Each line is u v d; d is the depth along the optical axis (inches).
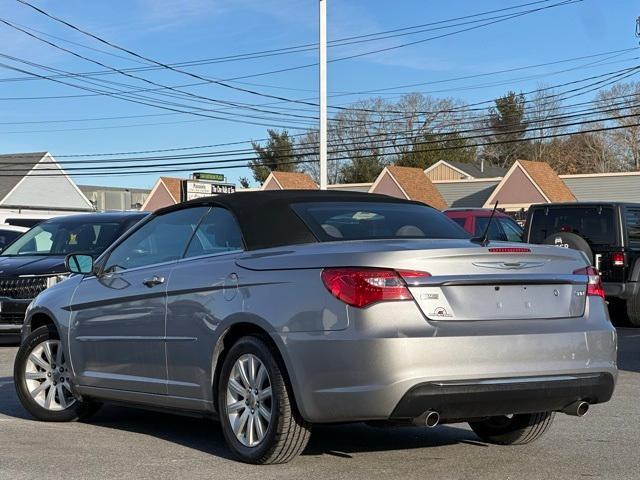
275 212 229.3
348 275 195.3
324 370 195.5
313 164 3080.7
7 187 2393.0
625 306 554.9
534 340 200.1
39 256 467.2
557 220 571.2
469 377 192.2
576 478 206.1
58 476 206.5
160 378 239.8
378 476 205.9
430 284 194.9
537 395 199.9
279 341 203.8
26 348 281.6
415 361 189.2
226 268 222.2
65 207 2544.3
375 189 2137.1
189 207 250.7
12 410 300.4
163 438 252.7
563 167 3280.0
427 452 233.1
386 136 2903.5
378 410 189.3
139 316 245.3
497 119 2888.8
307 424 207.3
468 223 636.1
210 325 221.9
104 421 282.7
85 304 266.1
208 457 225.9
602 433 258.2
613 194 1921.8
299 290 203.2
